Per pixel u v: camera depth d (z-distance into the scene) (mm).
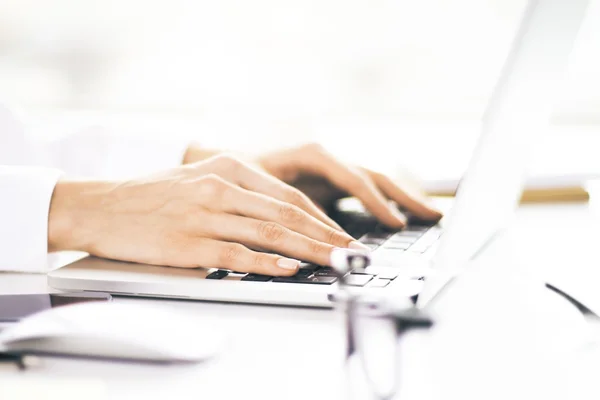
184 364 481
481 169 533
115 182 796
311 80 2020
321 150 997
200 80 2008
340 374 462
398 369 460
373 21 1985
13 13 1943
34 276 742
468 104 2021
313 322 569
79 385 443
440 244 552
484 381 446
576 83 1980
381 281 625
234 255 679
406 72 2018
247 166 817
